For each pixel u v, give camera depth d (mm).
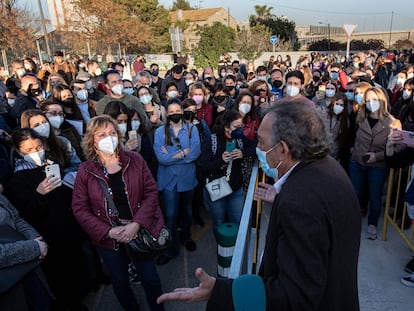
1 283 1910
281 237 1190
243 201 3418
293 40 35781
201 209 4895
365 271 3115
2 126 4016
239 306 1171
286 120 1295
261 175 3193
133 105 4500
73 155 3268
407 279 2910
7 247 1973
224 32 25688
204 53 25438
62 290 2812
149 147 3893
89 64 8305
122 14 26766
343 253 1208
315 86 7914
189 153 3533
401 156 3129
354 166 3893
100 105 4520
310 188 1170
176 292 1275
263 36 26922
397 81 6172
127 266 2611
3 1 15711
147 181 2582
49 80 5254
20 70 6652
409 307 2664
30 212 2523
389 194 3488
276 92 5414
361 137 3682
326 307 1206
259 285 1172
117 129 2465
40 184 2518
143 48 31688
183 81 7430
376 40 33844
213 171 3283
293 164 1344
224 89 5332
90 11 24688
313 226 1112
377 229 3820
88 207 2469
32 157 2619
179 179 3564
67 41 21250
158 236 2492
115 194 2447
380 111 3520
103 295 3209
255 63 26031
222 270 2822
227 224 2887
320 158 1299
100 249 2500
